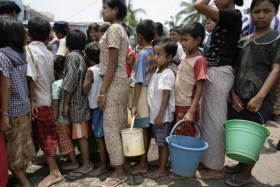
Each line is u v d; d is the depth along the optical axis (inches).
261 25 88.1
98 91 102.6
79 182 98.3
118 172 97.7
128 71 117.1
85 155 105.4
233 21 89.5
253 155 79.9
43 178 102.7
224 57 94.2
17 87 85.5
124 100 98.6
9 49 85.0
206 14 89.7
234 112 97.3
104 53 97.1
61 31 167.8
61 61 108.3
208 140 96.7
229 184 95.5
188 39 92.3
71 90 99.6
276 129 175.0
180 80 97.2
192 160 80.3
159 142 98.7
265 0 85.0
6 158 85.1
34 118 101.1
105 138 97.3
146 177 101.4
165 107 95.6
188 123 94.3
